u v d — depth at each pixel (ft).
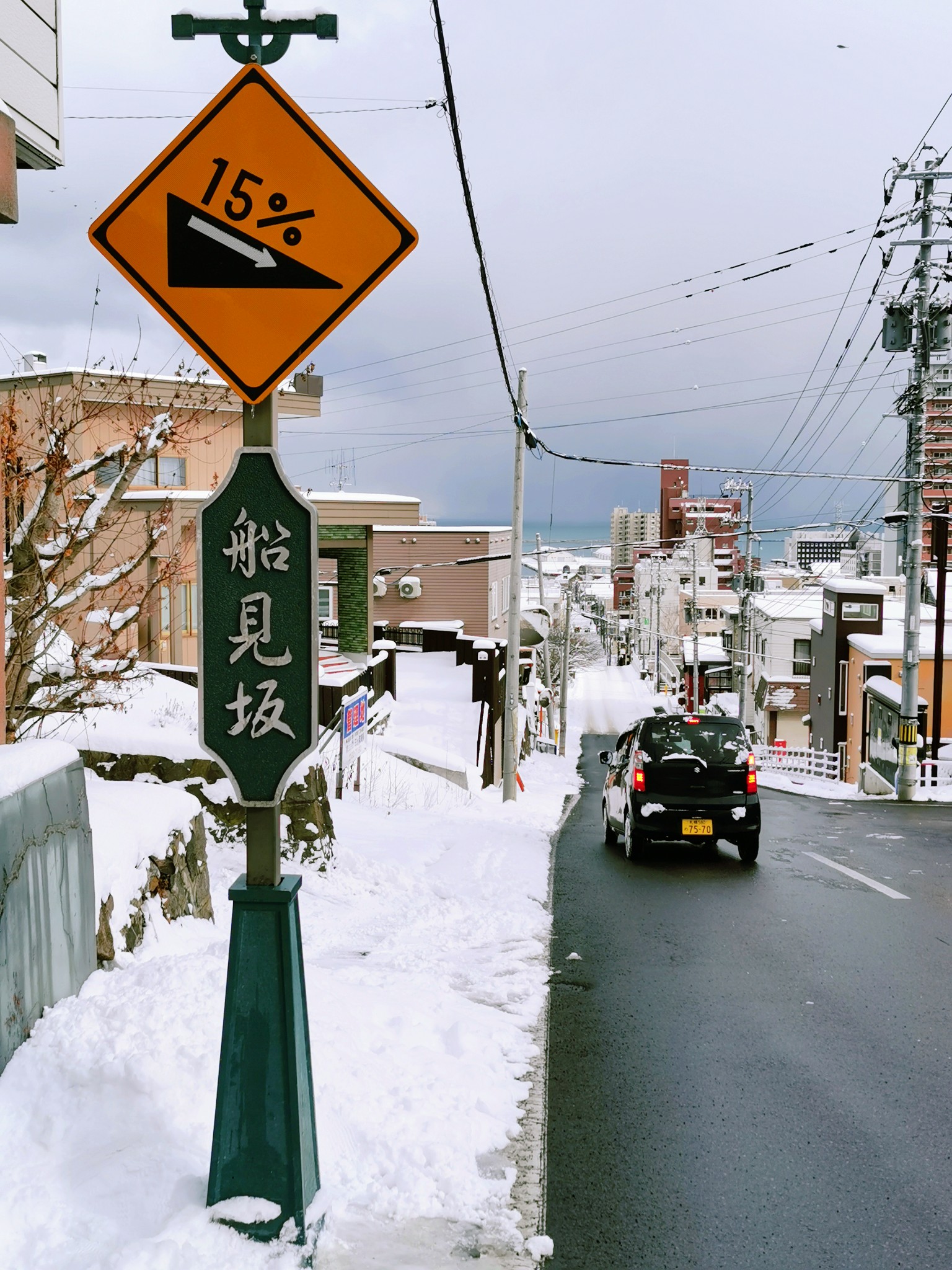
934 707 88.02
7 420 27.86
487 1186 12.37
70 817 14.97
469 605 126.72
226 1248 10.00
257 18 10.93
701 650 217.56
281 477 10.50
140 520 60.23
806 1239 12.17
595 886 34.60
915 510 75.05
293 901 10.62
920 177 66.33
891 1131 15.20
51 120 20.02
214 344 10.71
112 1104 11.82
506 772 63.21
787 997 21.80
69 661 30.78
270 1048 10.42
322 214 10.65
